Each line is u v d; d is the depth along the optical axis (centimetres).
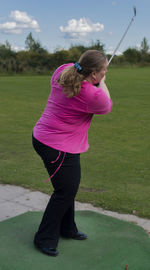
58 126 237
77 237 282
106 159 562
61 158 240
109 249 267
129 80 2312
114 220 325
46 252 255
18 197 396
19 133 770
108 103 234
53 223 257
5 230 292
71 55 3916
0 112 1078
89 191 417
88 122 247
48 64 3788
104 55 233
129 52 5100
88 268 240
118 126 852
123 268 242
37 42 4544
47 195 403
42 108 1165
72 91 223
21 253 255
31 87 1908
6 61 3525
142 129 812
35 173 486
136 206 371
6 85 2041
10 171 493
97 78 234
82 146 249
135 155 588
